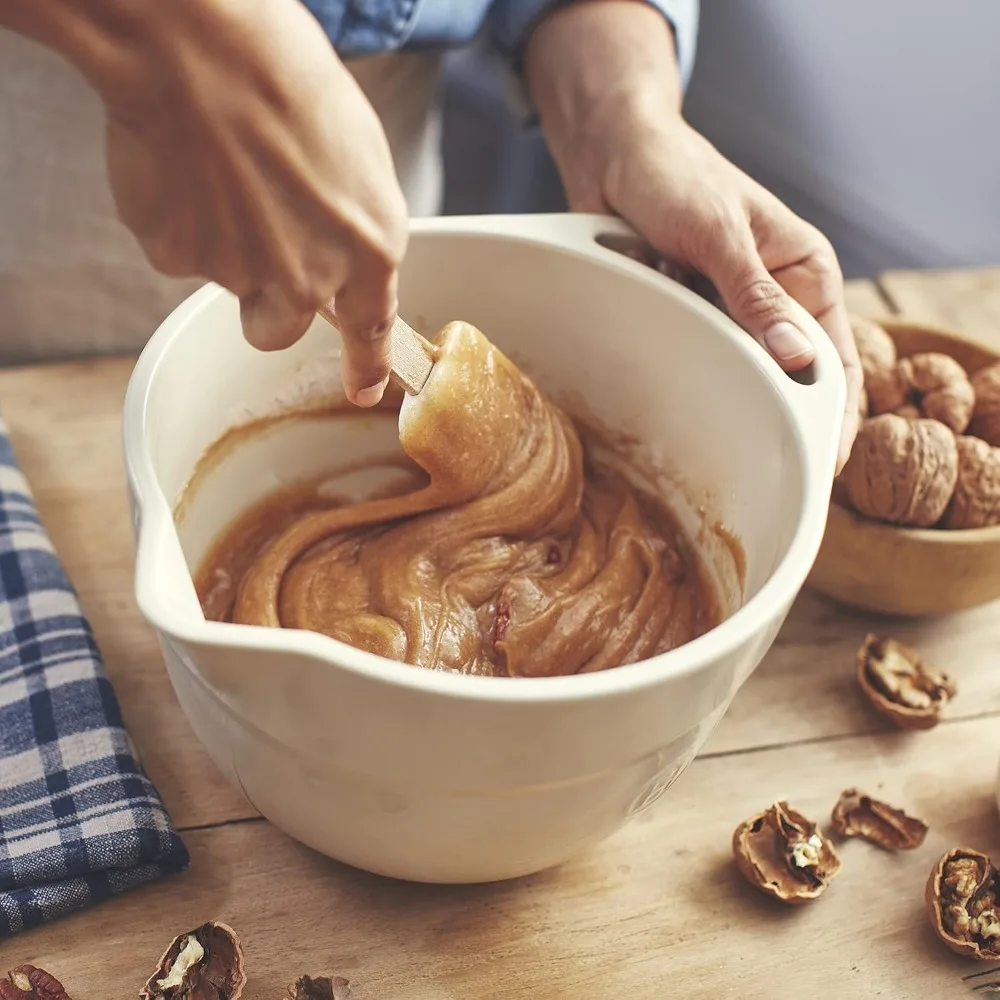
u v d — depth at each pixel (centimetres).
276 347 55
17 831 61
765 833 65
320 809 58
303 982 59
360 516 69
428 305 70
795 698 70
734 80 129
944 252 119
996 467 70
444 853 58
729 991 61
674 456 70
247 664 53
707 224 68
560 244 68
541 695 52
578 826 58
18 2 49
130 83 50
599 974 61
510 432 68
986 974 62
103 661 67
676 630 69
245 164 51
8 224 83
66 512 74
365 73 79
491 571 68
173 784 65
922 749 69
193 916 61
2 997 58
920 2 110
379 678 52
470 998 60
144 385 61
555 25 78
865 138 121
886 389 74
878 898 64
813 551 57
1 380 79
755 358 64
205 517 69
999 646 73
